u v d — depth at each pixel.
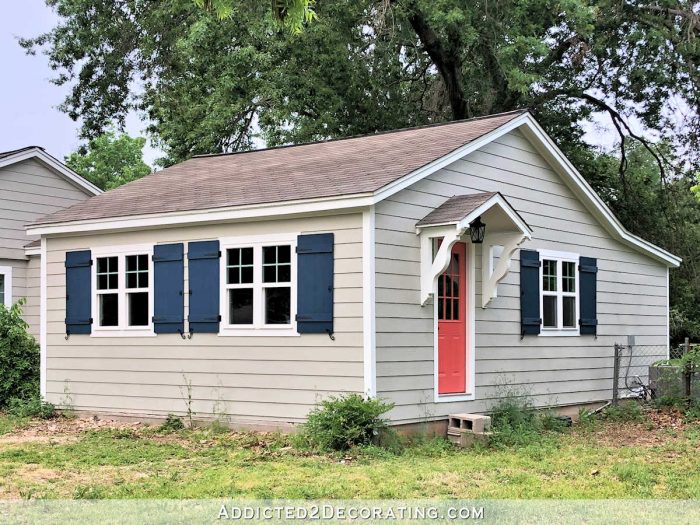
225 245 13.44
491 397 14.07
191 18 26.66
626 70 28.78
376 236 11.95
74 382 15.24
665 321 19.38
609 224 17.30
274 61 26.02
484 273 13.97
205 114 26.89
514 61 25.25
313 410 12.27
